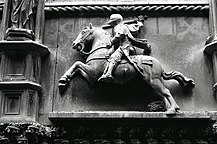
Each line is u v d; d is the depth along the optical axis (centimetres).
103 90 412
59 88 413
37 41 417
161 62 426
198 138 387
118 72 392
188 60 427
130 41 412
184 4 446
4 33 418
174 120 379
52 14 448
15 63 412
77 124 389
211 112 388
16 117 388
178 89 413
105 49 409
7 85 396
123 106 407
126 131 386
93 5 445
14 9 421
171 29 441
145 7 442
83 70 405
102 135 385
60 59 430
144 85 408
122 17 440
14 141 375
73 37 439
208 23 444
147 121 381
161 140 385
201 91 413
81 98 411
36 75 412
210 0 443
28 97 396
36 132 373
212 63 424
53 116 377
